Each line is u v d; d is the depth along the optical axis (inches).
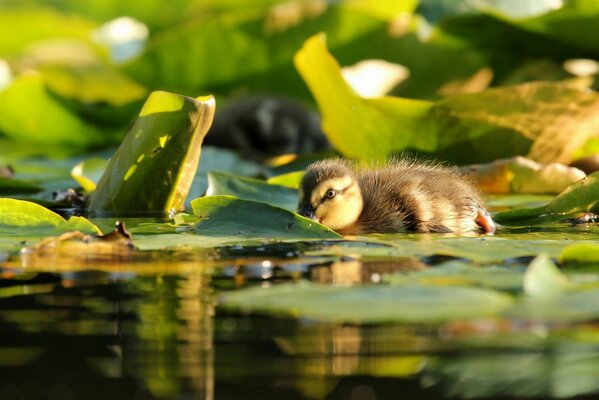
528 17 753.0
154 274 346.3
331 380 246.8
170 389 242.8
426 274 335.9
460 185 526.9
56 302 310.8
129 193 498.0
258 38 882.1
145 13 1243.2
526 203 545.0
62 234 396.5
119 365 256.7
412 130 618.2
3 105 862.5
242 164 678.5
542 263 315.0
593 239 420.8
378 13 840.3
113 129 887.7
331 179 503.5
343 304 290.0
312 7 864.3
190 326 285.7
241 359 259.9
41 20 1134.4
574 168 585.9
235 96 919.7
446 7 909.8
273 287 314.2
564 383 243.6
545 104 602.2
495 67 831.1
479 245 399.2
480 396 239.1
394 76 829.2
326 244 403.9
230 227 436.5
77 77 985.5
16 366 257.6
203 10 1038.4
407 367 254.1
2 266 359.9
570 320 277.6
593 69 788.0
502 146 615.8
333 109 629.0
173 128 490.3
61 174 669.3
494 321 277.9
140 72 898.1
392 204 505.7
